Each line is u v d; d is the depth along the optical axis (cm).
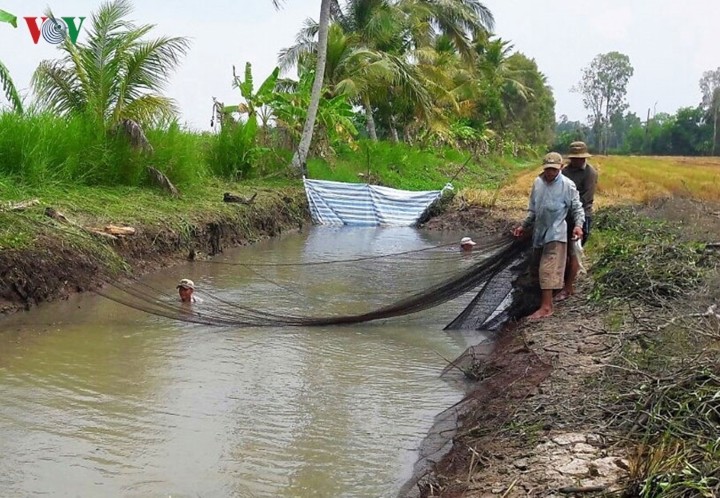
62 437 521
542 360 644
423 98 2762
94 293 924
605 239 1176
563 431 480
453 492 431
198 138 1759
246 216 1512
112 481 462
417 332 848
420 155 3141
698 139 7981
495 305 848
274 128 2317
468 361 723
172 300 934
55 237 938
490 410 564
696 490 356
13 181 1150
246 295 1004
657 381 487
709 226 1223
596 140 10312
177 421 561
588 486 401
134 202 1274
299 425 564
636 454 429
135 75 1417
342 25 2936
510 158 5428
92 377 646
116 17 1415
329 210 1964
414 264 1272
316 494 458
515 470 439
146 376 657
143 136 1379
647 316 731
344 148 2662
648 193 2050
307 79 2414
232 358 722
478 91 4244
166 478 470
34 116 1253
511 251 830
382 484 474
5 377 632
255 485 466
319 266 1249
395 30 2956
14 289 825
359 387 656
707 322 612
